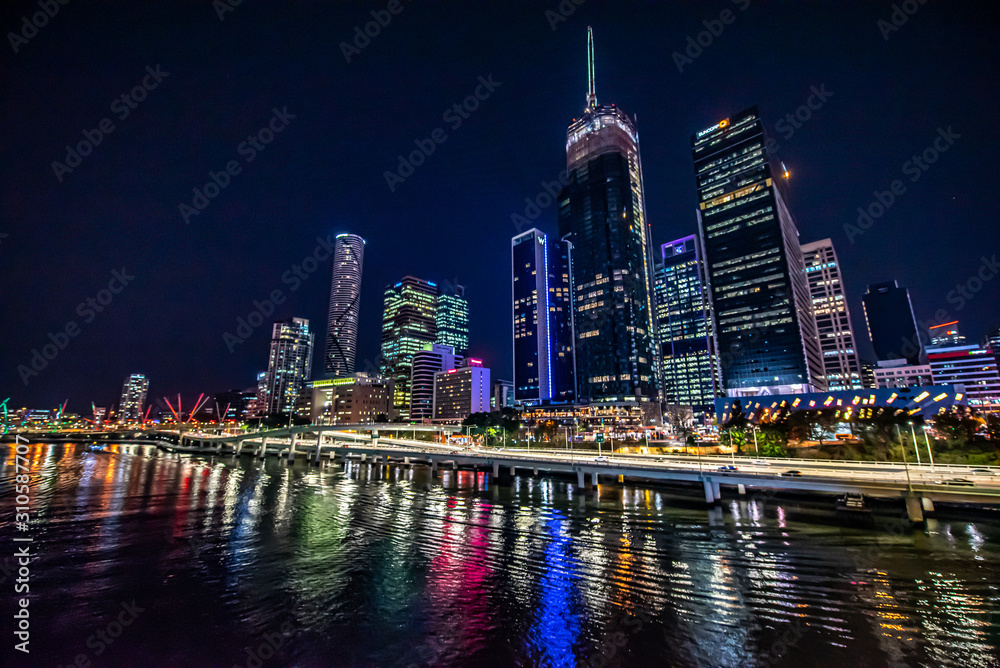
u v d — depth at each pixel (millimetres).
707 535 47938
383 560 39688
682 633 26609
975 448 84875
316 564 38531
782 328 191875
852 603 30484
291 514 59906
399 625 27547
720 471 69125
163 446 191500
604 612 29438
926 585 33281
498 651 24547
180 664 23031
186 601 30797
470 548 43500
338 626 27344
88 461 132250
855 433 114250
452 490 82250
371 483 91938
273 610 29547
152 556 40375
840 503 56125
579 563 38938
